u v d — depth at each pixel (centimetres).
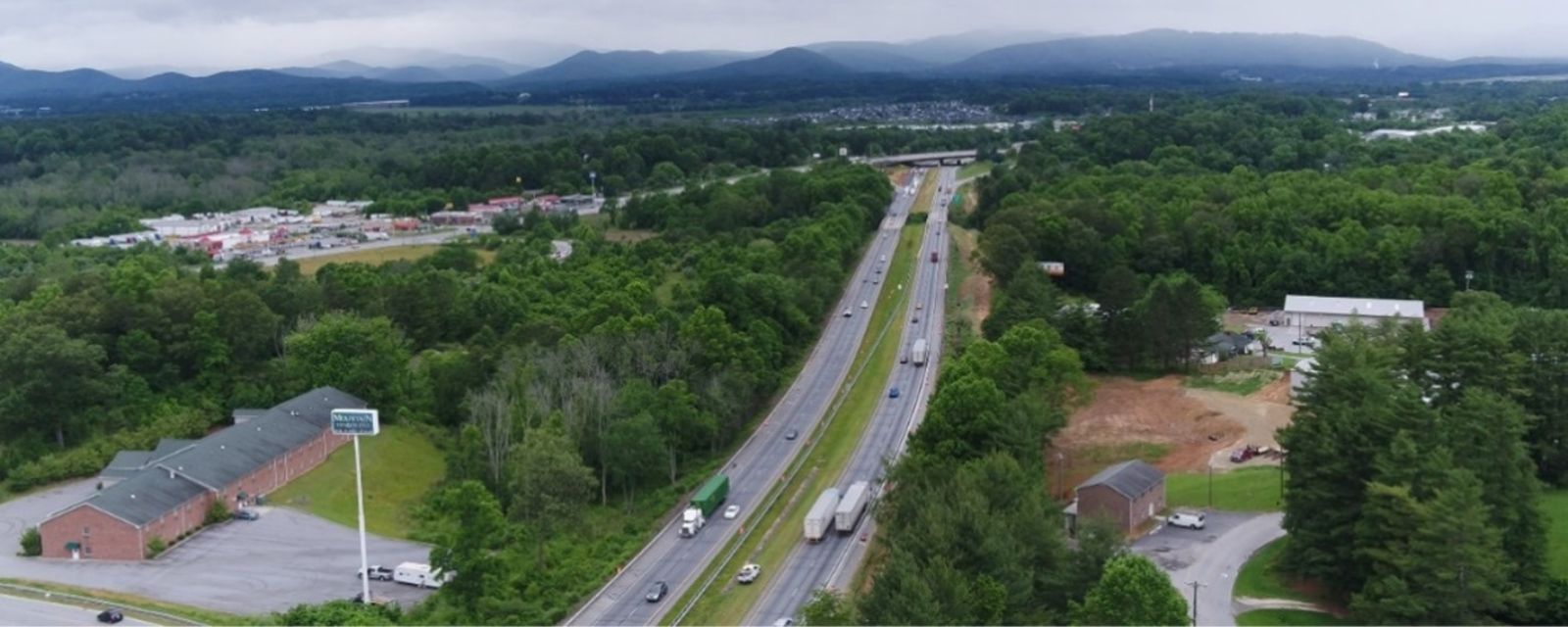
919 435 15250
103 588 13562
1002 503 12238
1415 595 10450
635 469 16662
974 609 10188
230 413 19875
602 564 14350
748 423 19800
